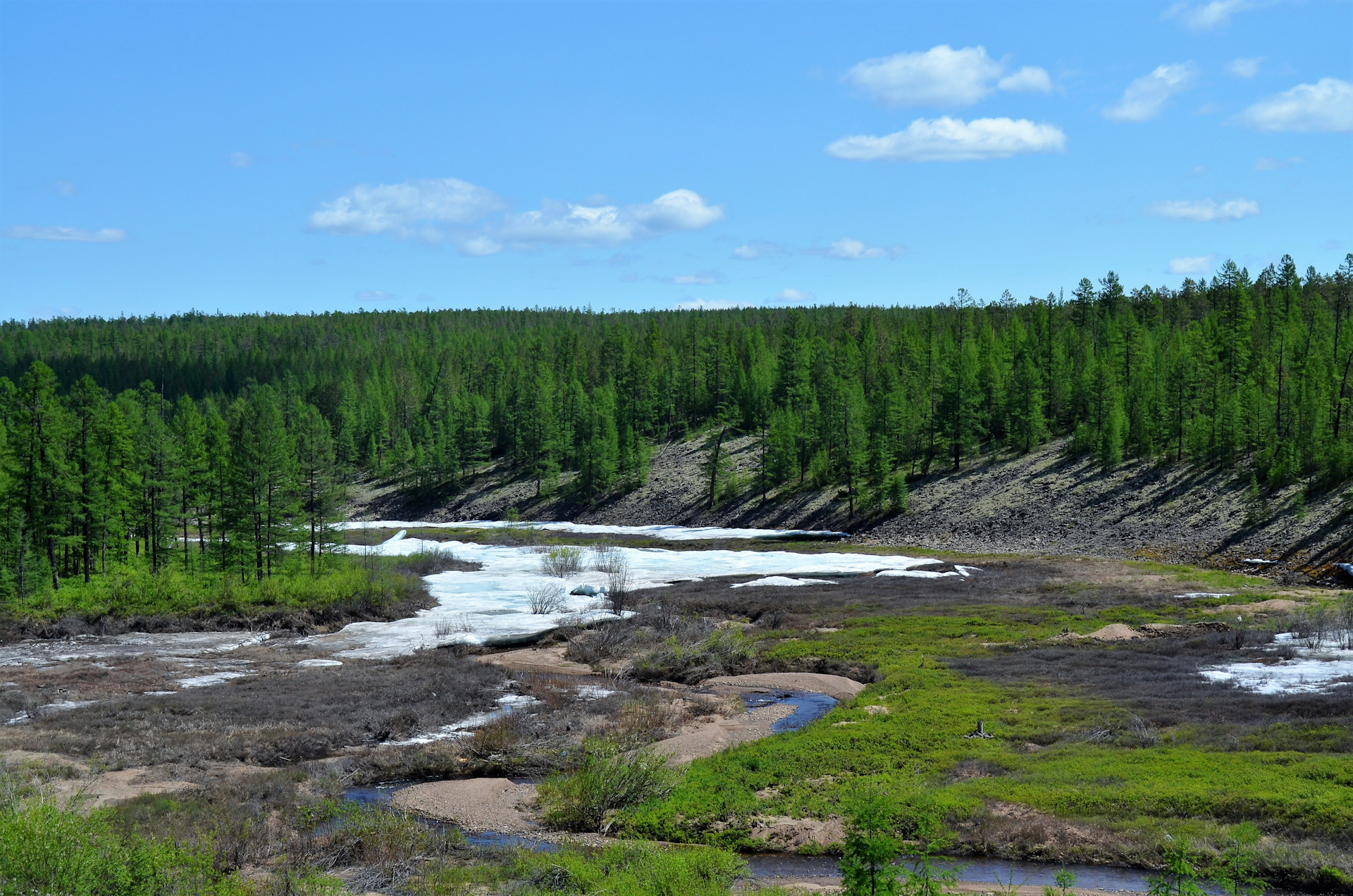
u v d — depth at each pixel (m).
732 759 24.83
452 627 47.44
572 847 19.12
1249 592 53.03
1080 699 28.84
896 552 81.81
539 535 97.38
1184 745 23.81
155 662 38.91
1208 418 88.06
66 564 61.34
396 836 19.05
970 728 26.34
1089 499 86.81
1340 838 17.86
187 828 19.30
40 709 30.39
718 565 74.06
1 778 17.88
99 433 59.84
